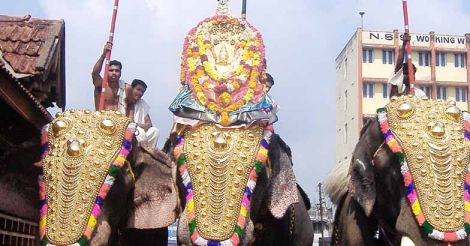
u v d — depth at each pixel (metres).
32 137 7.95
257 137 5.46
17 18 10.20
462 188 5.12
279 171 5.86
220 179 5.21
